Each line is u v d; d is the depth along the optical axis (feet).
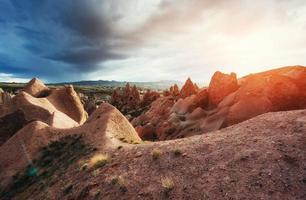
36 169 107.04
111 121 121.80
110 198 58.85
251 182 47.44
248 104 136.15
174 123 191.62
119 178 63.57
